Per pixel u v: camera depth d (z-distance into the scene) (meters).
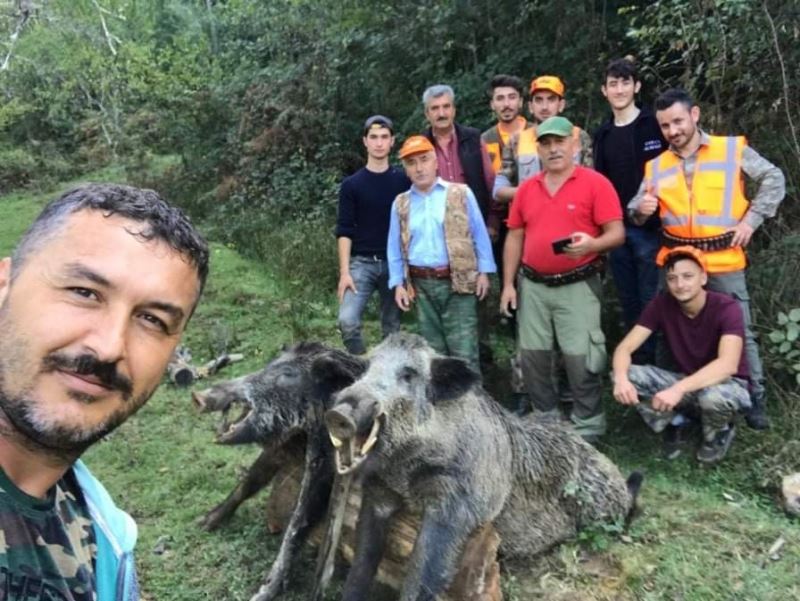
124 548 1.34
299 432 3.74
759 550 3.83
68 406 1.08
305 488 3.64
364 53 11.44
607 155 5.52
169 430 5.45
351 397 2.99
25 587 1.10
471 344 5.28
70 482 1.29
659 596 3.53
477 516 3.44
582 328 4.82
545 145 4.64
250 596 3.64
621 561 3.75
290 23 13.04
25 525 1.12
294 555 3.62
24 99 18.83
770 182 4.74
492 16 9.77
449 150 5.78
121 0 16.44
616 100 5.43
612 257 5.66
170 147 15.19
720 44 5.81
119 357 1.09
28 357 1.07
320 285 8.52
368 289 5.95
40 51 17.16
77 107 19.14
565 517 3.97
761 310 5.52
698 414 4.75
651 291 5.48
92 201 1.13
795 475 4.30
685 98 4.78
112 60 15.73
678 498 4.38
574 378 4.93
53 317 1.07
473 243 5.17
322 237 9.53
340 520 3.45
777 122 6.00
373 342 6.88
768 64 5.89
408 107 11.15
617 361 4.86
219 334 6.98
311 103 12.16
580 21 8.55
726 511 4.19
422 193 5.18
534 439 3.93
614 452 5.01
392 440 3.20
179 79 14.66
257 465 4.10
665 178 4.94
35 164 18.11
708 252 4.80
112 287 1.09
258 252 10.11
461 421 3.44
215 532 4.16
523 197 4.92
